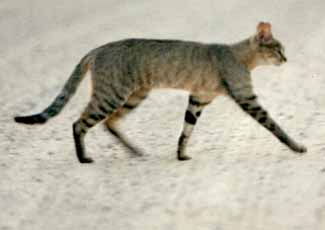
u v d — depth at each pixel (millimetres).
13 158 19438
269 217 14094
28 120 18656
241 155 18844
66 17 46000
